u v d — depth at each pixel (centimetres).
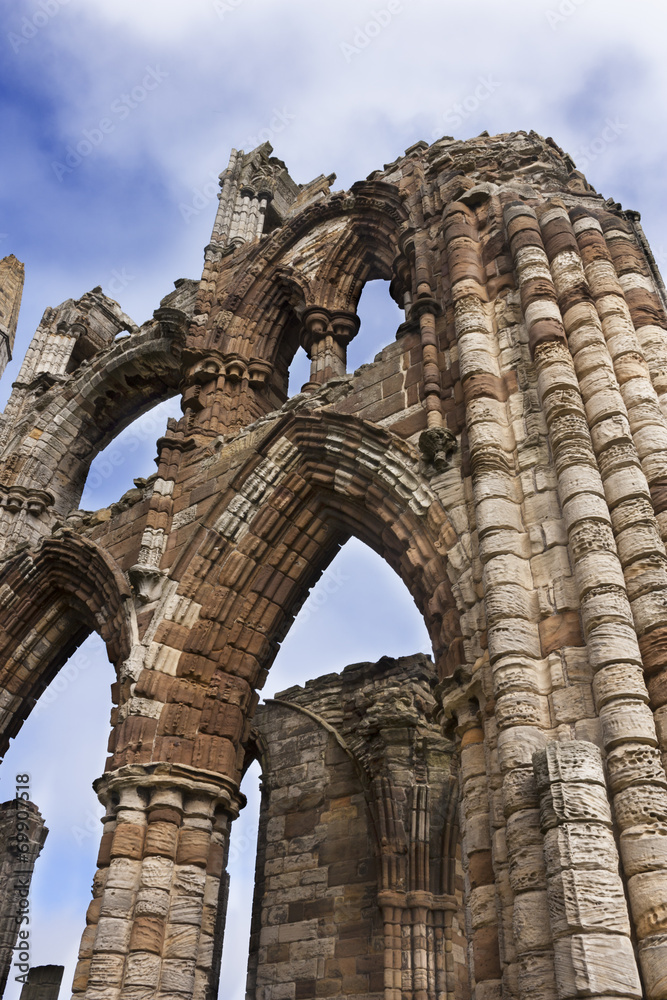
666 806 711
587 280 1212
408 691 1995
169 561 1487
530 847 747
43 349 2908
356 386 1451
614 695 780
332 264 1952
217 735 1324
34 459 2438
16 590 1786
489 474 1052
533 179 1548
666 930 645
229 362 1908
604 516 919
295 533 1461
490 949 811
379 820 1898
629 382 1060
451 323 1348
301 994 1877
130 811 1215
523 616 916
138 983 1072
